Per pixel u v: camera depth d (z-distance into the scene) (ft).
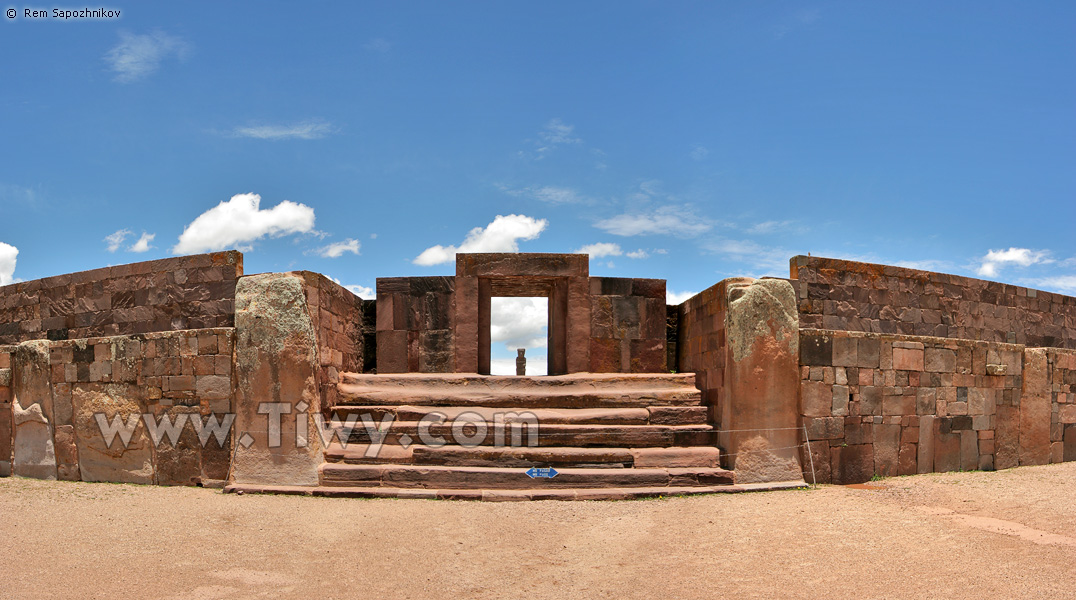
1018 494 29.37
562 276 42.27
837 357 33.01
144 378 33.78
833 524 24.17
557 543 22.62
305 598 17.80
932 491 29.96
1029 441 39.32
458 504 27.99
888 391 34.22
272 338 31.86
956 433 36.40
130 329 42.06
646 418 34.14
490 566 20.39
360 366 42.88
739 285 32.86
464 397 35.76
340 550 21.80
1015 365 39.32
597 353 42.65
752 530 23.59
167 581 18.85
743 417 31.40
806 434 31.86
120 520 25.29
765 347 31.89
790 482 31.19
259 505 27.68
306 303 32.19
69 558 20.74
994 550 20.95
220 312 39.63
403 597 17.95
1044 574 18.81
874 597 17.49
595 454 31.22
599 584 18.86
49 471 35.70
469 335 41.65
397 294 43.21
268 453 31.24
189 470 32.32
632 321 43.27
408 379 37.37
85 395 35.22
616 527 24.41
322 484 30.55
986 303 45.96
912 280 42.65
